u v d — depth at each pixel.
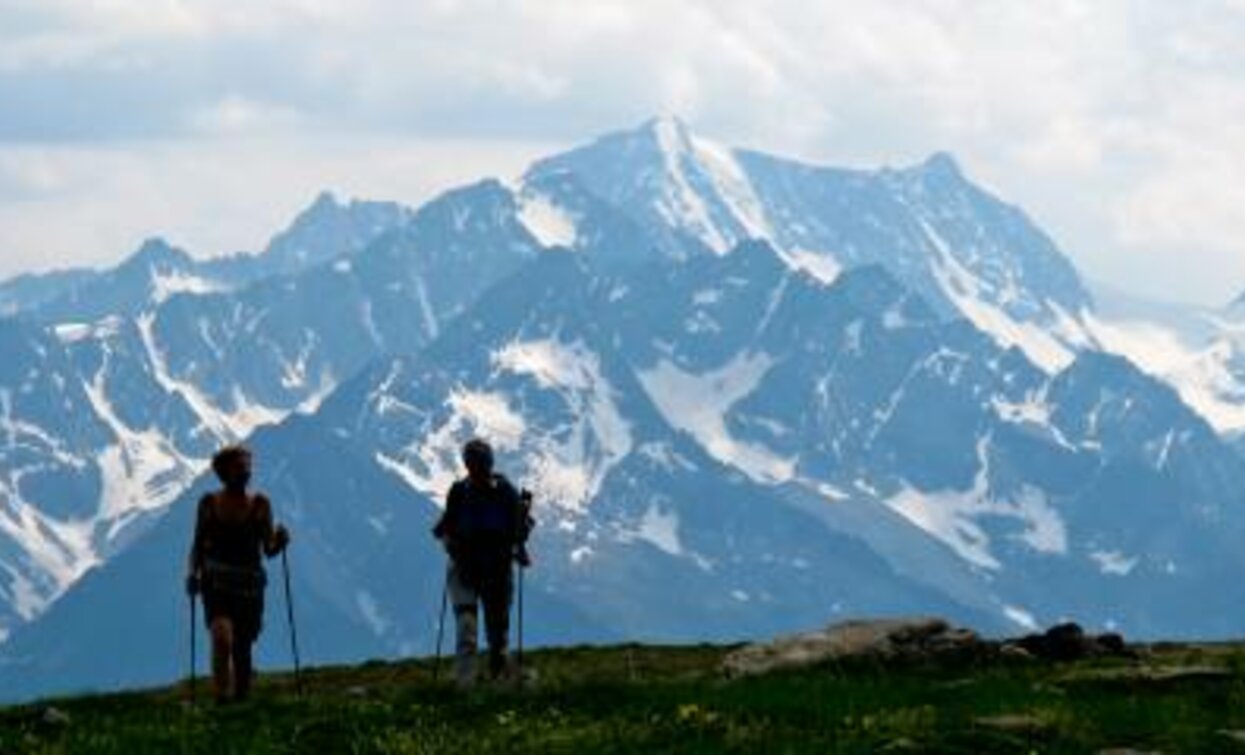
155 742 50.69
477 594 60.75
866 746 47.38
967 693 56.84
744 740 48.47
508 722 51.78
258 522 58.22
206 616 57.94
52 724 55.56
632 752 47.31
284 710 55.75
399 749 48.44
